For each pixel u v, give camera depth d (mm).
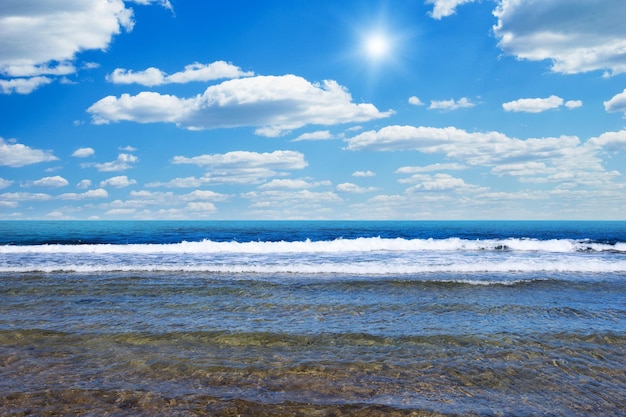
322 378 5953
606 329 8375
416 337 7816
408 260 18969
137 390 5504
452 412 4953
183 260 18938
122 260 18969
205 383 5754
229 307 10281
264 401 5195
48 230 46875
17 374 6031
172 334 7996
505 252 22547
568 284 13266
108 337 7812
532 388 5668
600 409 5070
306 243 24250
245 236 38594
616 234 42875
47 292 12016
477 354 6957
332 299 11180
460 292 12078
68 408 4965
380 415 4852
